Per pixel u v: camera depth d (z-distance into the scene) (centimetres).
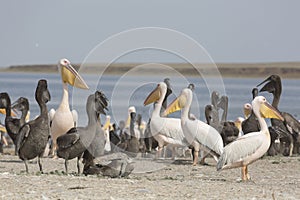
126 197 1208
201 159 2019
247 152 1568
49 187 1298
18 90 9300
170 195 1245
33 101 6681
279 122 2333
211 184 1438
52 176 1476
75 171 1756
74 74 1870
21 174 1522
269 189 1378
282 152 2389
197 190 1321
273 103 2608
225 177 1706
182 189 1327
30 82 13538
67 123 1891
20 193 1223
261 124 1611
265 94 7725
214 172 1819
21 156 1661
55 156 2141
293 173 1805
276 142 2402
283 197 1265
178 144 1978
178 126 1983
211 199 1213
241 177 1661
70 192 1244
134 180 1462
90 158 1605
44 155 2217
